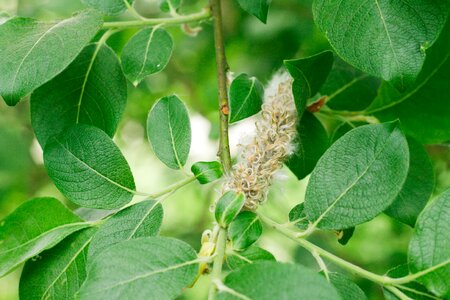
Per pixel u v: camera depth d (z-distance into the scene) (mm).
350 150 281
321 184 281
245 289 240
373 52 279
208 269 276
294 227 293
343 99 388
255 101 310
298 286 234
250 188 293
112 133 343
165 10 355
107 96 344
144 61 336
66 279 308
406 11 279
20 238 311
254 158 305
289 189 737
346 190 279
